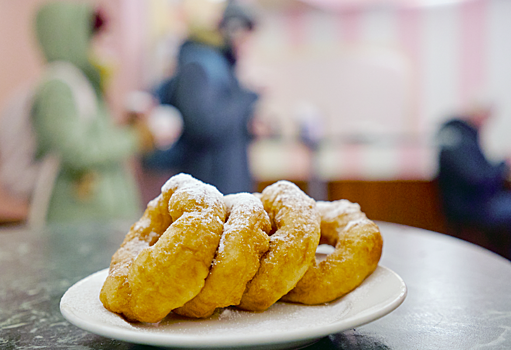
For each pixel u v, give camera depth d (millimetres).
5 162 1290
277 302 447
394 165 3244
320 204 507
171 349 392
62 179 1239
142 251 402
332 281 436
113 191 1323
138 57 2580
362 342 413
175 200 422
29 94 1267
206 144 1357
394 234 785
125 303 401
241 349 366
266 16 3330
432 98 3240
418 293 511
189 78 1328
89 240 778
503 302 484
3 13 2158
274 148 3098
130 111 1543
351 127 3312
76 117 1214
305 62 3334
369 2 3191
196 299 402
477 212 2037
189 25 1440
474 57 3150
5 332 444
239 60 1556
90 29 1366
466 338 416
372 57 3256
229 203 438
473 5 3113
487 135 3135
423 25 3205
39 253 699
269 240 423
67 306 409
